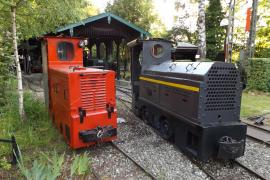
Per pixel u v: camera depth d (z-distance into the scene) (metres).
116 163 5.20
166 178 4.67
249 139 6.82
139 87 8.10
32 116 7.18
